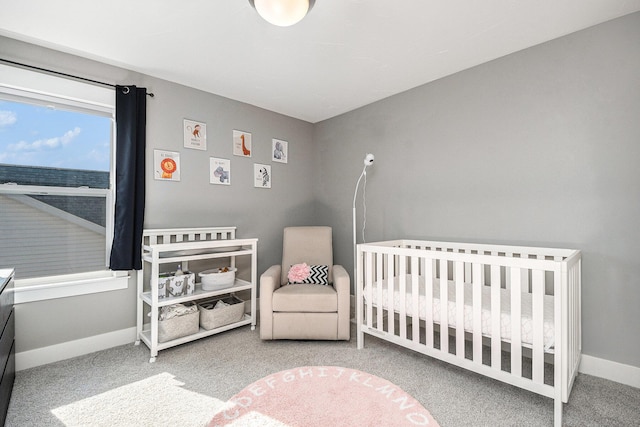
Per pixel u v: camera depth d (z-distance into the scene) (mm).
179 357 2295
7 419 1600
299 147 3887
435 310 2037
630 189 1890
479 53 2348
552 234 2180
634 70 1869
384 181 3240
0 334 1521
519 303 1660
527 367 2143
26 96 2170
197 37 2113
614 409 1672
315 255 3197
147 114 2662
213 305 2906
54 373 2059
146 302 2475
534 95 2248
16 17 1867
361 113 3465
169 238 2750
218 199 3131
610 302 1962
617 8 1826
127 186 2457
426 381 1965
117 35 2080
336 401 1747
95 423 1579
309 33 2074
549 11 1849
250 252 2875
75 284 2301
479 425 1560
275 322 2523
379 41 2174
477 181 2551
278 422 1572
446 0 1742
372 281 2451
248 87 2951
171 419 1606
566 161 2115
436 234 2822
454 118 2684
